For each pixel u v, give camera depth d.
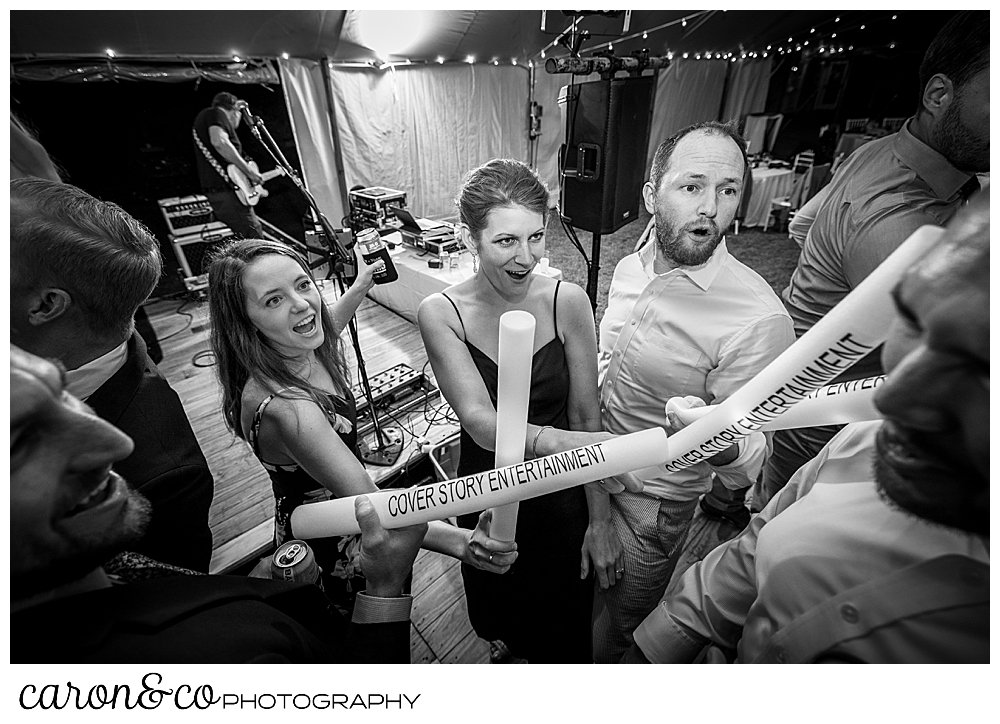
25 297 0.58
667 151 0.82
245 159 3.69
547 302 0.91
